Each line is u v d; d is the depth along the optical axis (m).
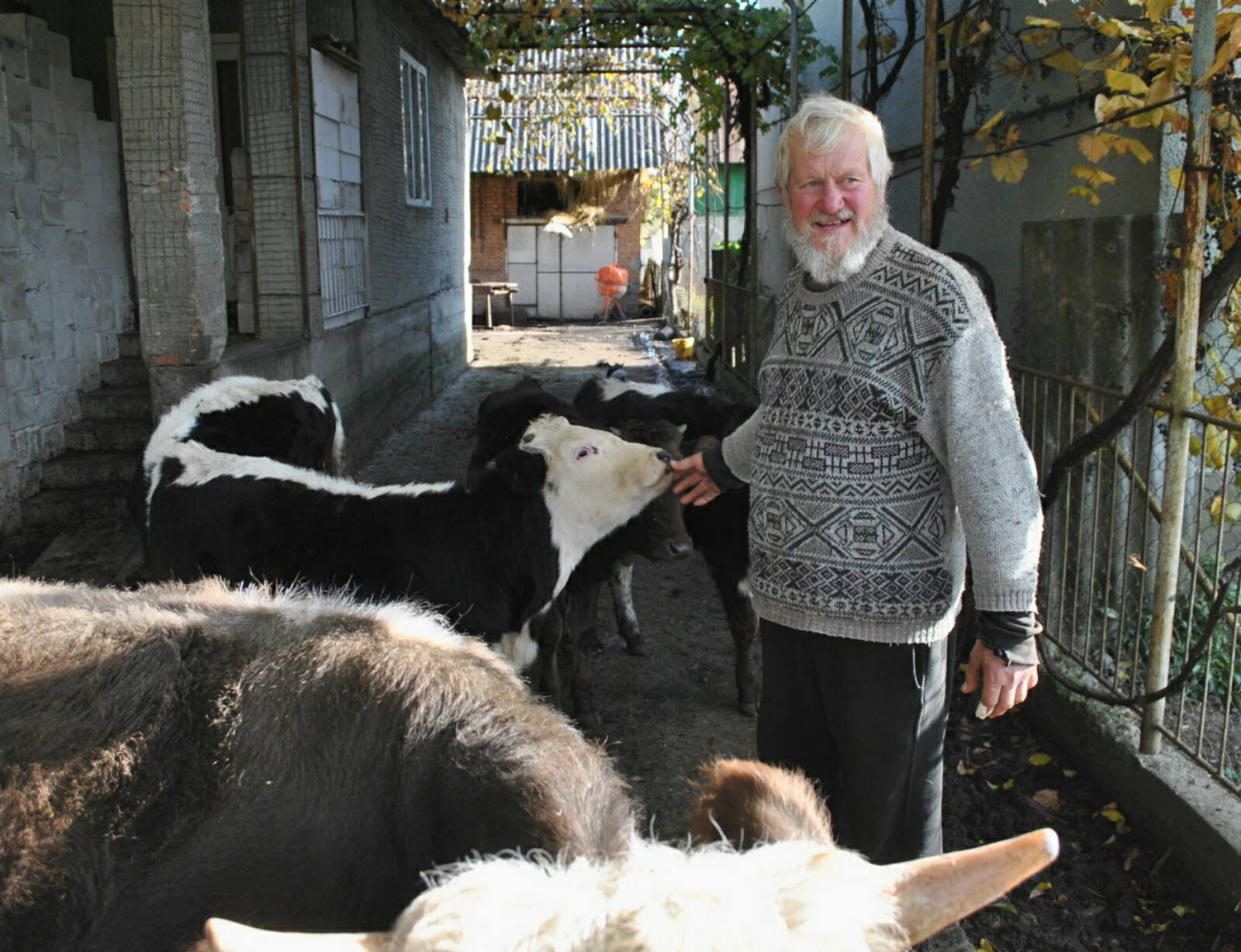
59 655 1.72
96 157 7.25
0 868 1.54
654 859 1.20
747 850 1.32
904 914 1.12
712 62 10.42
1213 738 3.69
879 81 8.20
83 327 7.07
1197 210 3.27
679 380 13.76
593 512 3.94
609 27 10.41
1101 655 4.03
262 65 7.48
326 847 1.57
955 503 2.47
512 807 1.43
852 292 2.42
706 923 1.04
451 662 1.72
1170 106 3.83
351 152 9.20
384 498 4.01
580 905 1.06
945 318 2.30
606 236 23.80
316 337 7.99
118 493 6.36
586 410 6.00
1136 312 4.11
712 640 5.61
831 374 2.42
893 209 7.98
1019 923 3.19
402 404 11.34
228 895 1.56
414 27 11.92
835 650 2.52
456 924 1.04
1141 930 3.14
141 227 5.70
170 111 5.58
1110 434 3.74
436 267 13.36
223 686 1.68
